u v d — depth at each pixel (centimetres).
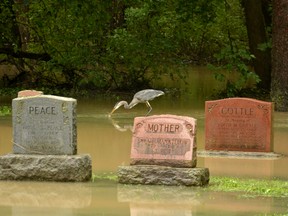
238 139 2544
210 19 4347
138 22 4397
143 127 2044
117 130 3025
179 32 4438
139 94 2816
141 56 4400
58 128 2070
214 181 2062
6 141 2692
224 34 5909
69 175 2034
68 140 2066
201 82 5569
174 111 3684
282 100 3816
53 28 4516
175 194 1883
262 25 4416
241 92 4394
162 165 2016
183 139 2016
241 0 4878
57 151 2072
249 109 2536
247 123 2536
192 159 2008
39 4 4500
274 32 3884
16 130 2088
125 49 4362
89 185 2000
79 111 3669
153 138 2031
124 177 2016
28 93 2888
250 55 4138
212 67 4228
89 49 4434
